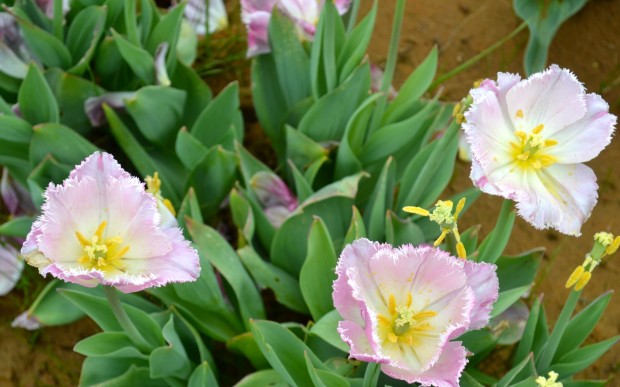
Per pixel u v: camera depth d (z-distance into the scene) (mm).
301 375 908
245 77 1241
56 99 1085
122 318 856
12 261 1068
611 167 1205
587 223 1167
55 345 1066
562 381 945
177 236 807
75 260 800
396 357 784
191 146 1038
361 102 1054
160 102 1061
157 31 1083
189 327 957
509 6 1348
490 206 1176
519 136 826
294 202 1051
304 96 1094
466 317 770
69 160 1032
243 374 1036
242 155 1033
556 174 831
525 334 935
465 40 1308
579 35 1312
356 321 777
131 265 803
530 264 994
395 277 786
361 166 1066
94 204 802
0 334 1068
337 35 1057
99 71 1126
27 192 1082
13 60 1084
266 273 998
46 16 1114
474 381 915
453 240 831
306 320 1076
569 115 828
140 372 950
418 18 1325
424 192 1032
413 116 1016
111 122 1028
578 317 933
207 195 1079
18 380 1049
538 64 1188
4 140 1042
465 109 836
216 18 1225
